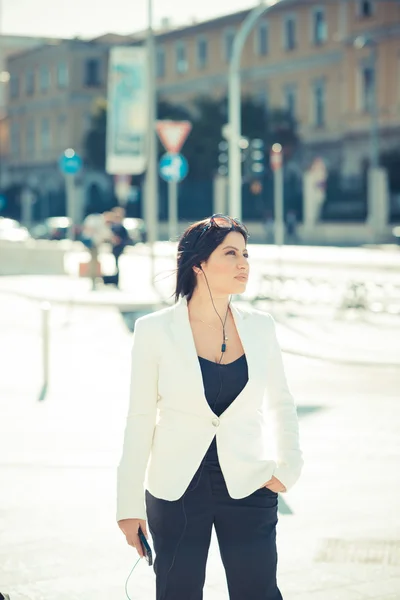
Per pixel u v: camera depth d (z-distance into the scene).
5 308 22.09
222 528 3.88
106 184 82.50
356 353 14.52
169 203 67.25
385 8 63.53
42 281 30.47
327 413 10.30
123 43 85.12
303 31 70.50
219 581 5.62
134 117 26.67
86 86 88.31
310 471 7.96
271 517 3.90
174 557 3.82
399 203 55.16
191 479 3.81
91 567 5.84
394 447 8.77
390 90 63.62
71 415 10.15
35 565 5.86
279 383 4.06
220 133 65.38
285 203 61.03
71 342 16.22
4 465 8.12
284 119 67.88
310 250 46.88
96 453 8.52
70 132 88.69
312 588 5.51
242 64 75.19
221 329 3.97
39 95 92.75
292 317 19.52
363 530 6.51
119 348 15.42
